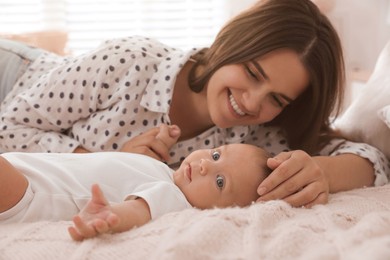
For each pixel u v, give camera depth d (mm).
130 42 1335
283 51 1151
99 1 2766
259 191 939
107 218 717
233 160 1012
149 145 1201
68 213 907
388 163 1262
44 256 669
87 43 2805
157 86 1258
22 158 982
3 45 1613
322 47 1197
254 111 1183
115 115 1252
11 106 1322
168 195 905
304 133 1330
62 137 1296
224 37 1239
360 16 2270
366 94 1381
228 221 728
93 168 975
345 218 817
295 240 677
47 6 2744
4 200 843
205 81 1265
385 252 586
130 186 959
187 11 2768
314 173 962
